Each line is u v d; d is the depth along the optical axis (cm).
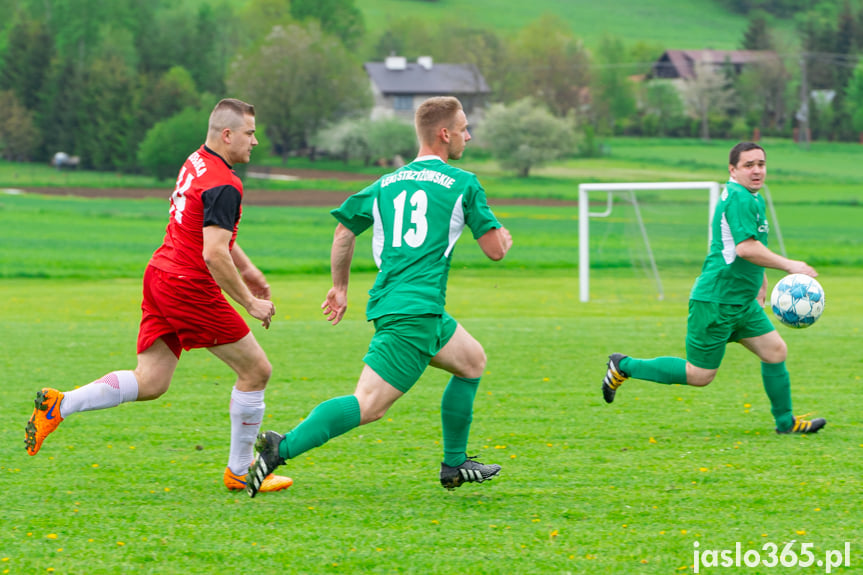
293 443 903
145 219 9069
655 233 4972
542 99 17738
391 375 919
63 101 15312
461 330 993
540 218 9281
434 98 980
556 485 1030
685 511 917
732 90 18575
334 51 15700
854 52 19712
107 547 804
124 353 2078
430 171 955
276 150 15812
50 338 2314
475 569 754
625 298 3841
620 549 802
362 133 14925
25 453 1169
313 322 2764
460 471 986
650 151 16388
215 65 17475
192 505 943
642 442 1251
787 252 6712
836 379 1748
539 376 1814
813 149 16625
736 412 1462
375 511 922
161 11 18800
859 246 7112
